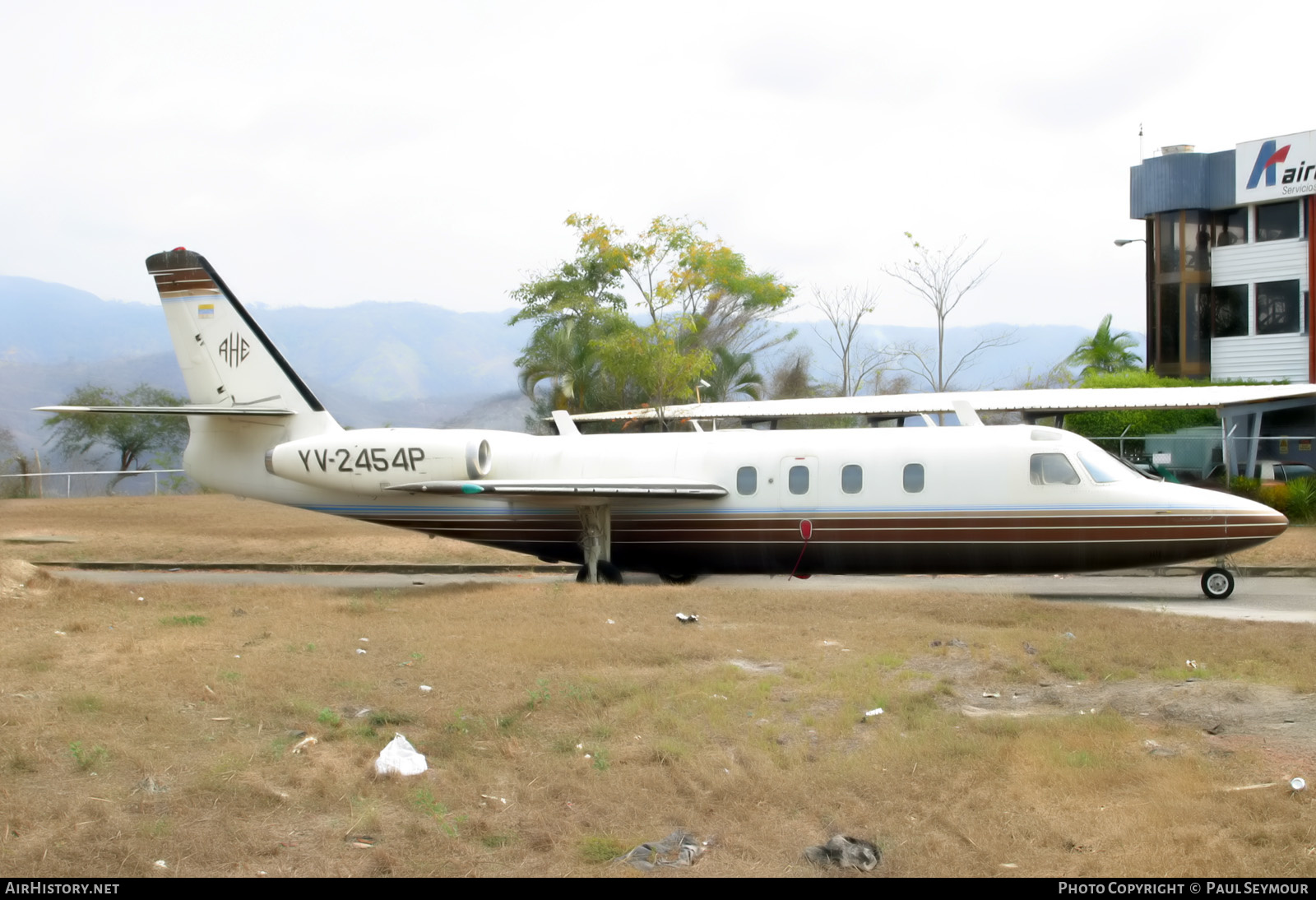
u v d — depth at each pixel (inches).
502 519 724.7
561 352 1565.0
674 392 1258.6
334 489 740.7
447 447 709.3
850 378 2113.7
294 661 400.8
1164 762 271.4
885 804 252.7
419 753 290.8
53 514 1213.7
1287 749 282.2
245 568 856.3
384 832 238.4
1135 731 301.9
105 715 321.7
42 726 306.3
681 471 685.3
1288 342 1349.7
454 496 721.6
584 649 418.3
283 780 268.7
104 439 2359.7
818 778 266.2
